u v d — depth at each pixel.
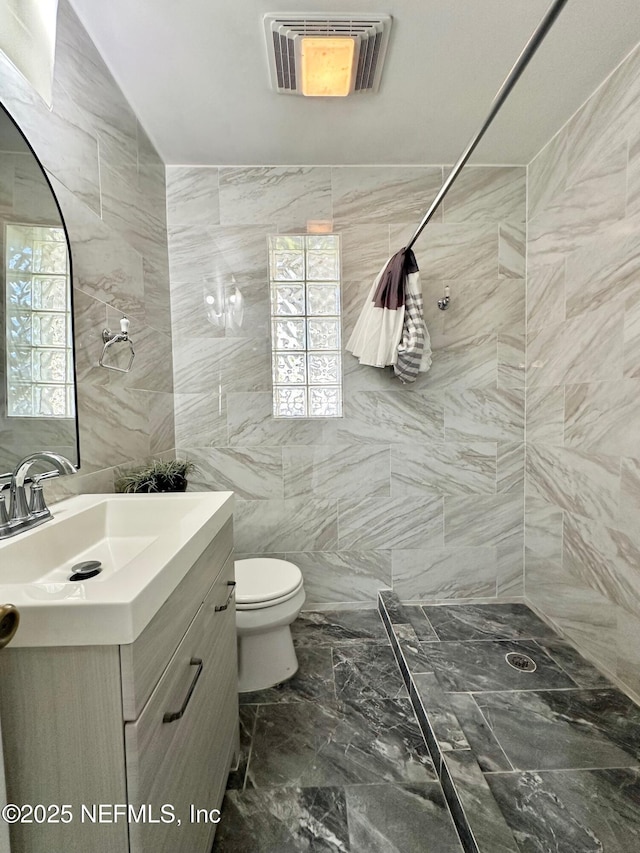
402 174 1.78
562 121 1.51
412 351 1.55
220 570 0.91
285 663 1.38
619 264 1.29
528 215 1.80
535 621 1.75
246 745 1.11
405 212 1.79
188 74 1.28
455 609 1.86
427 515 1.88
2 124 0.77
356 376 1.83
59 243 0.95
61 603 0.44
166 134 1.56
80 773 0.46
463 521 1.89
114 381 1.28
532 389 1.81
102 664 0.45
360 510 1.87
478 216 1.80
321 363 1.84
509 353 1.85
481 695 1.28
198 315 1.79
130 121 1.40
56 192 0.99
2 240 0.77
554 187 1.61
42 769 0.46
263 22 1.11
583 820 0.88
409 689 1.32
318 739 1.13
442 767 0.99
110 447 1.25
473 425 1.87
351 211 1.79
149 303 1.56
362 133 1.57
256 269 1.80
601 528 1.40
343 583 1.89
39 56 0.75
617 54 1.21
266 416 1.83
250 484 1.84
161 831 0.54
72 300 1.01
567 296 1.55
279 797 0.96
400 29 1.14
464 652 1.52
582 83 1.33
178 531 0.70
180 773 0.62
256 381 1.82
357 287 1.80
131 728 0.46
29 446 0.85
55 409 0.94
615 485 1.33
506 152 1.71
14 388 0.81
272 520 1.86
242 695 1.31
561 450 1.62
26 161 0.84
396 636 1.54
